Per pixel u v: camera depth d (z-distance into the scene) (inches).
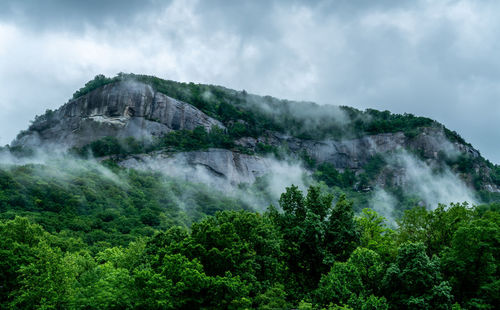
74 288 1222.9
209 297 1093.8
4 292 1219.9
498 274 1263.5
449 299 1157.1
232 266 1227.2
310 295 1381.6
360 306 1163.9
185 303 1053.8
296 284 1454.2
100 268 1439.5
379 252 1530.5
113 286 1089.4
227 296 1085.1
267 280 1307.8
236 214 1475.1
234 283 1103.6
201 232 1284.4
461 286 1263.5
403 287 1228.5
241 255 1264.8
